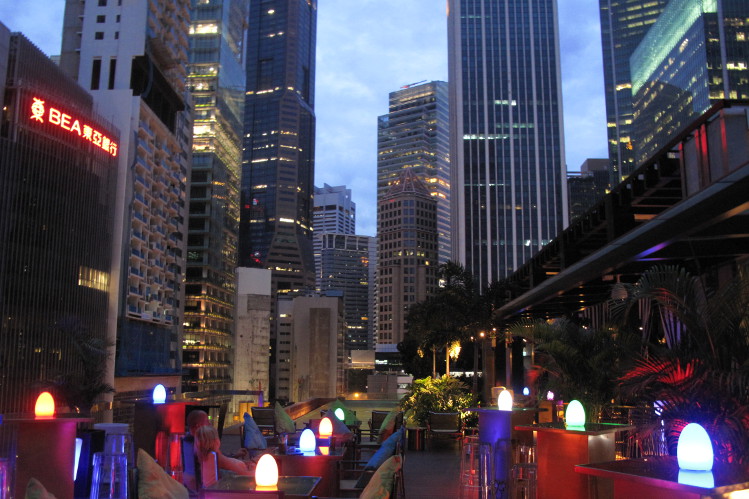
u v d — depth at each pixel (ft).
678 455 17.08
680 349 30.07
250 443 37.14
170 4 359.87
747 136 44.93
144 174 312.71
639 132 566.77
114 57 316.60
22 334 219.20
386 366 638.94
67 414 23.76
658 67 531.91
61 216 243.40
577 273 70.54
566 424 27.40
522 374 133.59
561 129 603.26
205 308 435.53
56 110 245.24
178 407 36.32
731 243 54.75
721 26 449.89
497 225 587.27
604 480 25.59
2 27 228.22
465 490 34.68
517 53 617.62
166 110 355.97
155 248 326.65
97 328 262.47
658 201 63.10
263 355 517.96
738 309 29.45
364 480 27.61
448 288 115.75
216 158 461.37
